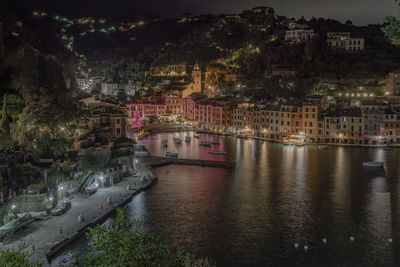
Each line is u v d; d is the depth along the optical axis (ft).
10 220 264.11
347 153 562.66
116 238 117.39
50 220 274.77
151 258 119.85
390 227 292.40
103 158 414.62
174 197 353.92
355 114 631.15
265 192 373.61
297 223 299.38
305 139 652.48
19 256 113.19
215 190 378.32
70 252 237.86
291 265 240.73
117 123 531.09
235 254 251.80
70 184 339.77
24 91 393.70
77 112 448.65
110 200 317.83
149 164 476.13
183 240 268.00
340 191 377.71
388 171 453.99
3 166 298.76
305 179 419.54
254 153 565.53
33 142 368.89
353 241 270.87
